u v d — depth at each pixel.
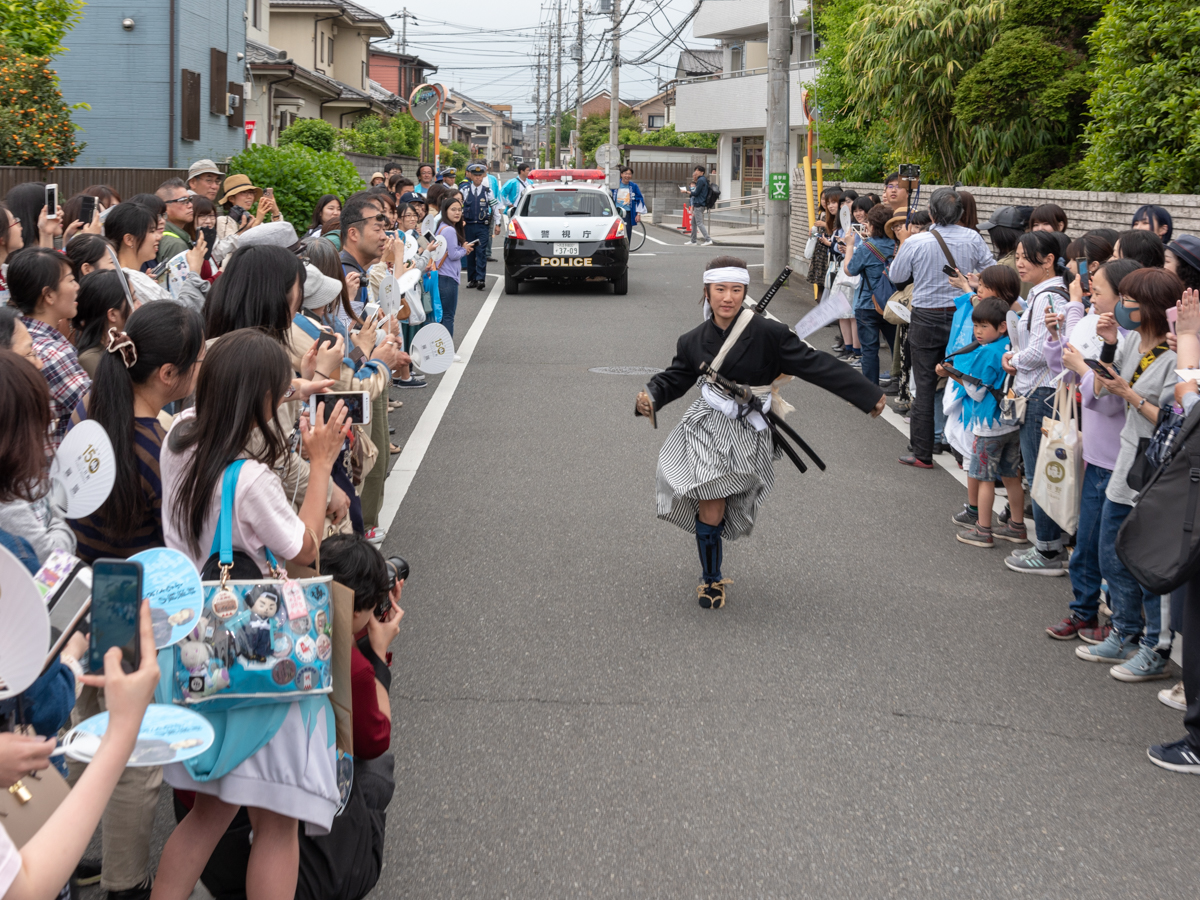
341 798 2.95
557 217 18.95
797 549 6.57
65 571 2.32
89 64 20.41
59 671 2.42
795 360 5.36
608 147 43.78
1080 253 6.45
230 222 8.22
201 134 22.17
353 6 46.88
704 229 32.81
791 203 23.56
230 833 3.11
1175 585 4.02
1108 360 4.73
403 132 42.81
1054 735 4.41
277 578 2.79
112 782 1.88
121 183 14.27
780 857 3.56
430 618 5.46
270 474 2.84
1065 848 3.64
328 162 17.80
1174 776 4.12
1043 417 6.05
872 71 16.61
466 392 10.89
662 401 5.56
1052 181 13.42
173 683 2.63
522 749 4.23
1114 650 5.07
